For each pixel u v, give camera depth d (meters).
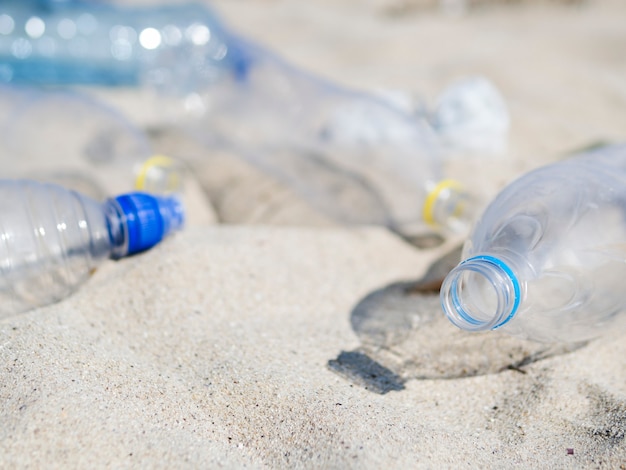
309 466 0.37
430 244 0.56
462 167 0.64
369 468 0.37
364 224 0.59
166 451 0.37
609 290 0.41
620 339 0.45
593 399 0.41
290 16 1.41
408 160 0.64
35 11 0.90
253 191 0.63
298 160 0.67
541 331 0.42
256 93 0.82
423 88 0.93
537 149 0.72
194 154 0.69
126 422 0.38
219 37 0.90
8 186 0.47
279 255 0.52
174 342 0.44
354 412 0.40
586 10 1.51
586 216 0.42
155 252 0.49
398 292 0.51
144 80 0.90
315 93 0.82
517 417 0.41
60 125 0.72
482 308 0.39
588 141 0.75
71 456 0.36
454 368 0.44
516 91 0.94
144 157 0.67
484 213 0.44
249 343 0.44
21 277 0.45
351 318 0.48
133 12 0.94
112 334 0.44
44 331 0.42
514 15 1.48
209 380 0.41
